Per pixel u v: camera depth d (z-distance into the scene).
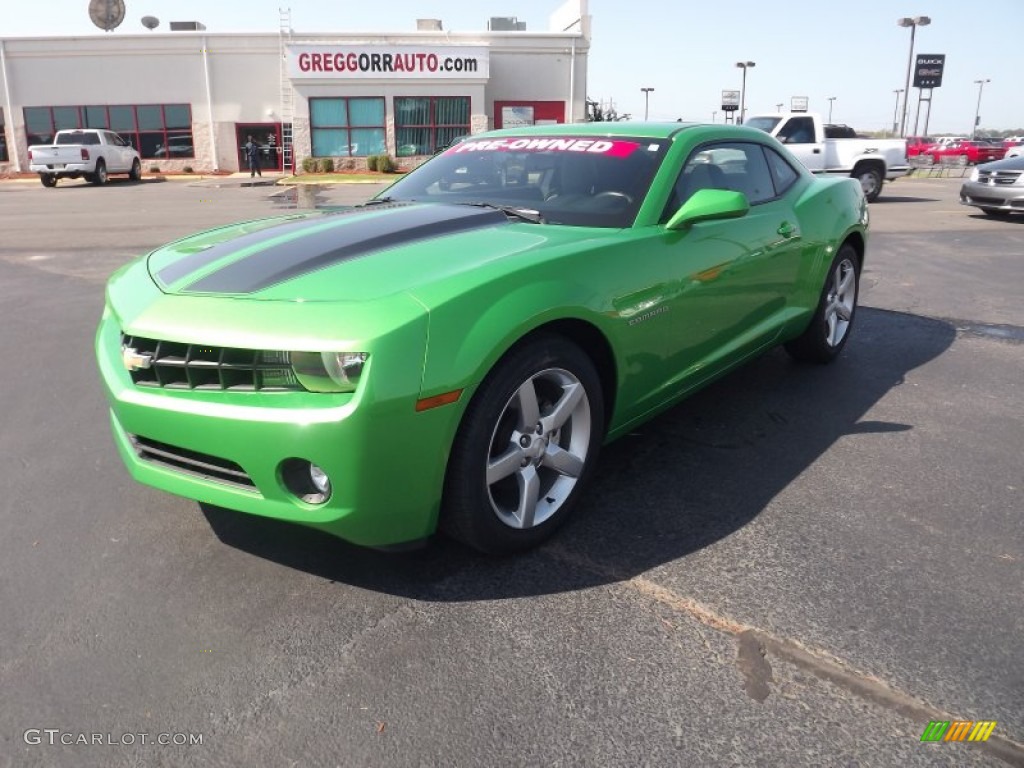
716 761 1.95
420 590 2.66
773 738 2.02
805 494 3.35
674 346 3.37
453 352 2.38
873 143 17.64
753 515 3.17
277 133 32.69
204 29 33.88
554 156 3.79
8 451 3.87
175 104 32.25
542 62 31.77
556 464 2.91
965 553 2.87
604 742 2.01
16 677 2.26
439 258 2.73
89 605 2.59
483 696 2.17
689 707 2.12
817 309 4.82
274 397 2.35
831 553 2.88
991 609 2.53
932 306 7.04
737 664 2.29
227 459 2.42
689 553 2.88
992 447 3.85
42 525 3.12
